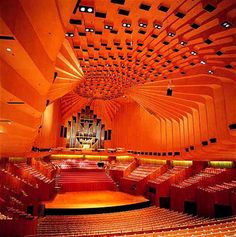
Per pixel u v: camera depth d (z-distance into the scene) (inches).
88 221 514.6
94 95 884.0
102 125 1091.3
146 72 522.6
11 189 555.5
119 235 362.3
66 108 1008.9
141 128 928.3
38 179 660.1
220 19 257.9
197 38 319.3
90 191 831.1
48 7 162.4
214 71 399.5
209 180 647.8
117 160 1047.0
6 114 242.2
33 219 385.4
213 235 308.7
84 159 1021.2
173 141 732.7
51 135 869.2
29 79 237.3
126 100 983.0
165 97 617.0
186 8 258.2
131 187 829.8
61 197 713.6
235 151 485.7
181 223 498.6
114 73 567.8
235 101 383.9
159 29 318.3
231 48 307.0
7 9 129.6
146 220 534.0
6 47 164.7
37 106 285.9
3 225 328.8
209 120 492.4
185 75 471.5
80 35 346.6
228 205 570.3
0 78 179.0
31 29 178.1
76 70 525.7
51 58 250.1
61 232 422.0
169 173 806.5
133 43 376.2
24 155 624.7
